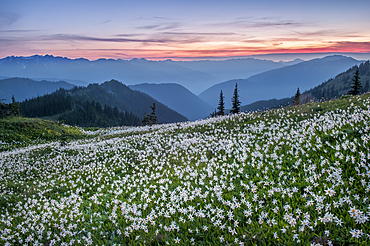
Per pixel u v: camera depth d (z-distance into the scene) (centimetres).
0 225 1020
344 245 557
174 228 745
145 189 1127
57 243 816
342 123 1338
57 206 1069
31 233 901
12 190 1508
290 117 2016
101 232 816
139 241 741
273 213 739
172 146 1970
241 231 684
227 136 1922
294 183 877
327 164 938
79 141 3359
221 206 852
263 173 1052
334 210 671
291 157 1123
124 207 910
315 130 1391
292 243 591
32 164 2241
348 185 765
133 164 1650
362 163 809
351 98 2078
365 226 593
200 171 1259
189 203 934
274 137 1456
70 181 1500
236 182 1042
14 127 3866
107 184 1343
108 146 2395
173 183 1188
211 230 748
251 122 2262
